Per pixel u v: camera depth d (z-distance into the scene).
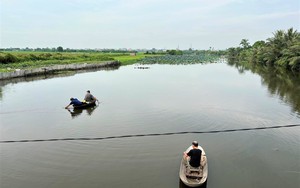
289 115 18.47
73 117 18.42
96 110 20.28
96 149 12.81
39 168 10.98
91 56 87.12
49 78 42.16
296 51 52.81
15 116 18.84
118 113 19.33
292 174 10.31
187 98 24.55
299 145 13.13
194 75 46.09
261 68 63.28
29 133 15.22
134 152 12.43
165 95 26.16
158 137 14.38
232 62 96.38
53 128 16.06
